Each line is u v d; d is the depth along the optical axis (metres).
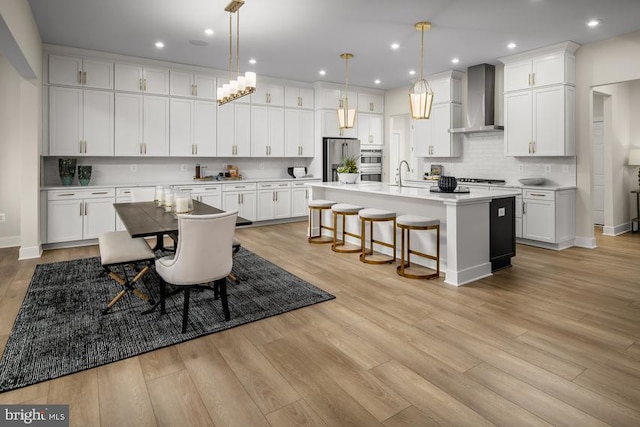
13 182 5.36
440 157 7.12
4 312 3.04
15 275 4.02
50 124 5.23
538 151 5.47
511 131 5.77
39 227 4.90
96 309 3.12
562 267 4.33
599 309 3.09
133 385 2.07
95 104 5.52
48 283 3.76
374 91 8.23
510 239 4.31
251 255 4.88
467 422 1.77
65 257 4.77
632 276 3.98
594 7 4.00
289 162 7.87
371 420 1.79
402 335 2.65
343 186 5.24
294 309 3.12
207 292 3.51
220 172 7.05
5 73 5.26
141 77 5.85
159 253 4.92
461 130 6.41
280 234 6.29
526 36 4.88
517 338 2.60
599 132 6.80
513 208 4.32
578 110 5.33
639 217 6.56
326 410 1.86
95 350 2.44
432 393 1.99
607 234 6.36
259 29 4.58
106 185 5.65
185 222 2.51
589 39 5.02
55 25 4.46
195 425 1.76
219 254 2.71
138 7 3.95
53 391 2.01
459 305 3.19
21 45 3.44
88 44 5.15
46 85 5.17
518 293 3.47
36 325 2.81
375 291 3.54
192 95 6.32
